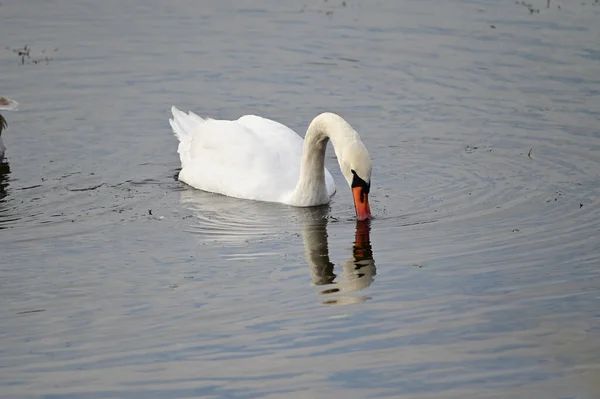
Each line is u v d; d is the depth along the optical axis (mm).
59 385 11016
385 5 27828
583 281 13633
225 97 22250
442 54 24188
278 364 11422
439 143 19922
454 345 11820
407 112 21344
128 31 25969
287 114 21375
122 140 20250
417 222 16156
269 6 27938
